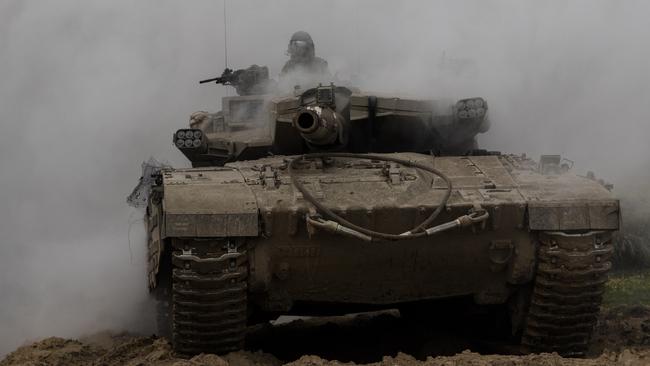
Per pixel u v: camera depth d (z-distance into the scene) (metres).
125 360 13.52
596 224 12.80
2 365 13.53
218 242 12.48
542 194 13.02
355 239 12.72
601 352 14.31
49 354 14.00
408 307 15.90
